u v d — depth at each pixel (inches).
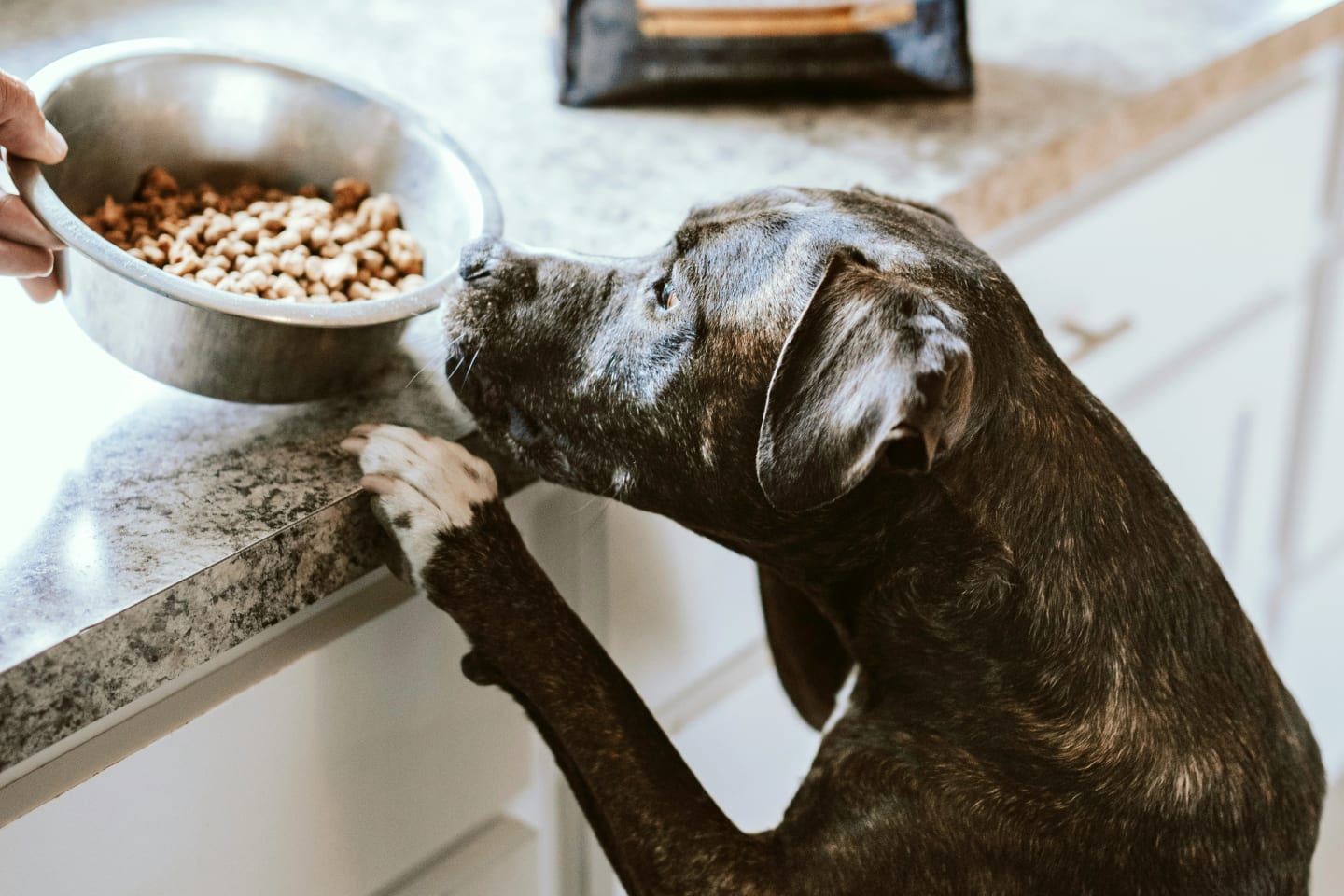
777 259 40.7
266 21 63.6
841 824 41.4
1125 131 62.5
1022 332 41.6
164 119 46.0
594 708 41.3
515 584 41.0
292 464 40.4
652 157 57.1
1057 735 40.7
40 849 35.4
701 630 53.9
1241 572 84.0
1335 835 89.3
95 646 34.1
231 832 39.8
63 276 39.5
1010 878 41.0
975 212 56.2
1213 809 40.9
